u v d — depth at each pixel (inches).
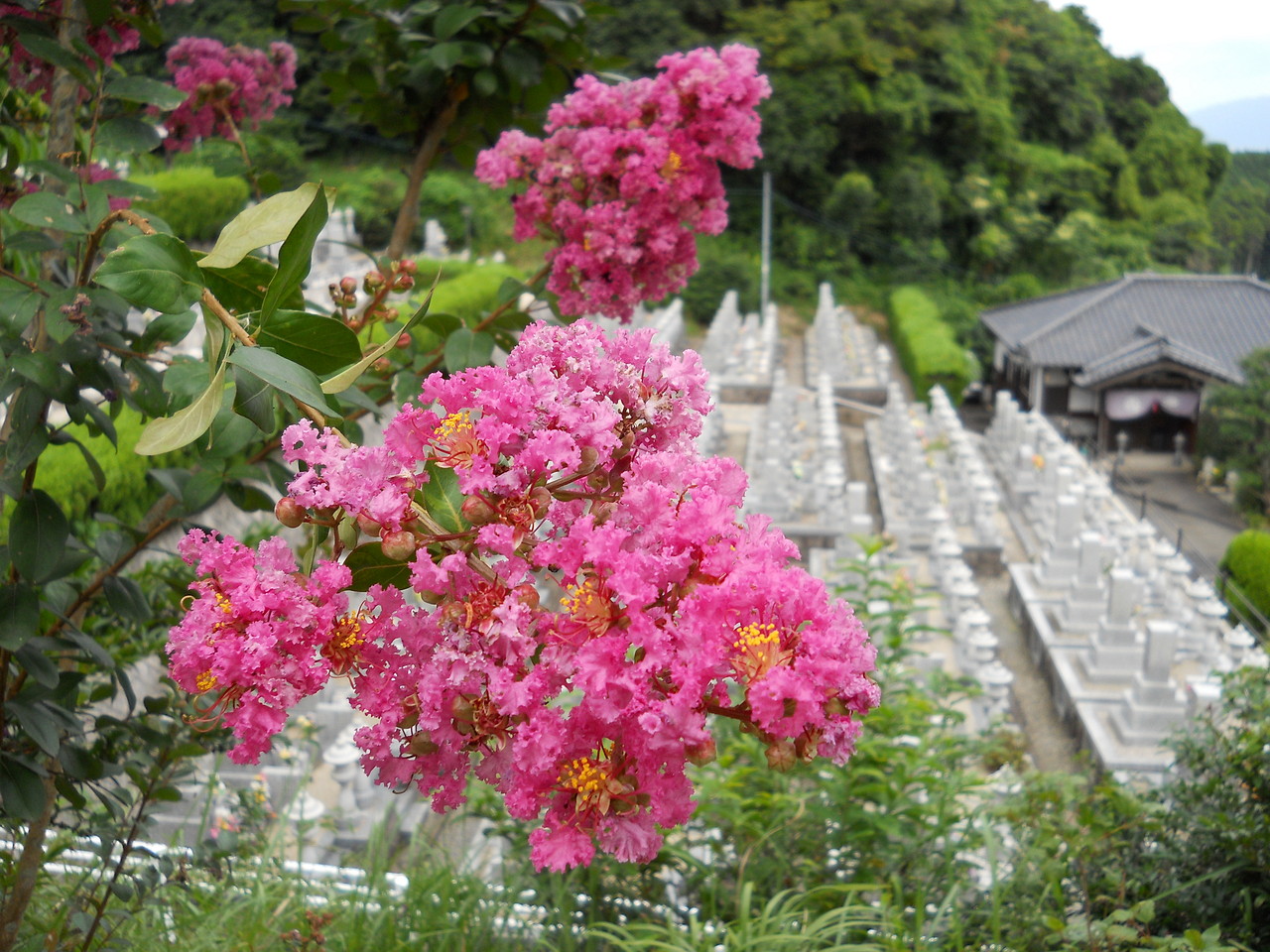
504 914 130.0
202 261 64.1
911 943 128.3
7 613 88.0
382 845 138.4
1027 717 466.6
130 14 115.4
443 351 118.9
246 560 61.0
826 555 611.5
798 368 1325.0
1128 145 2561.5
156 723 143.5
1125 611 444.1
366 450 59.2
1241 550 705.0
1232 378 1449.3
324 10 138.6
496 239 1590.8
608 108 122.9
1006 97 2272.4
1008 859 155.0
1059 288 2158.0
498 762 59.0
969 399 1886.1
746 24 1904.5
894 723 160.9
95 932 119.0
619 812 55.9
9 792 95.3
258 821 168.2
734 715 55.9
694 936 120.3
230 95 147.5
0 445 93.3
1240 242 2610.7
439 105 142.4
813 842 150.3
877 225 2023.9
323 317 65.4
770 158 1907.0
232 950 118.6
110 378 96.9
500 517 58.4
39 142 125.3
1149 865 148.0
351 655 60.0
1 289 86.6
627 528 58.1
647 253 124.9
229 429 84.4
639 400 63.1
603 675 52.6
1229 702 177.3
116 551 106.3
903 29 2000.5
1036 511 703.7
